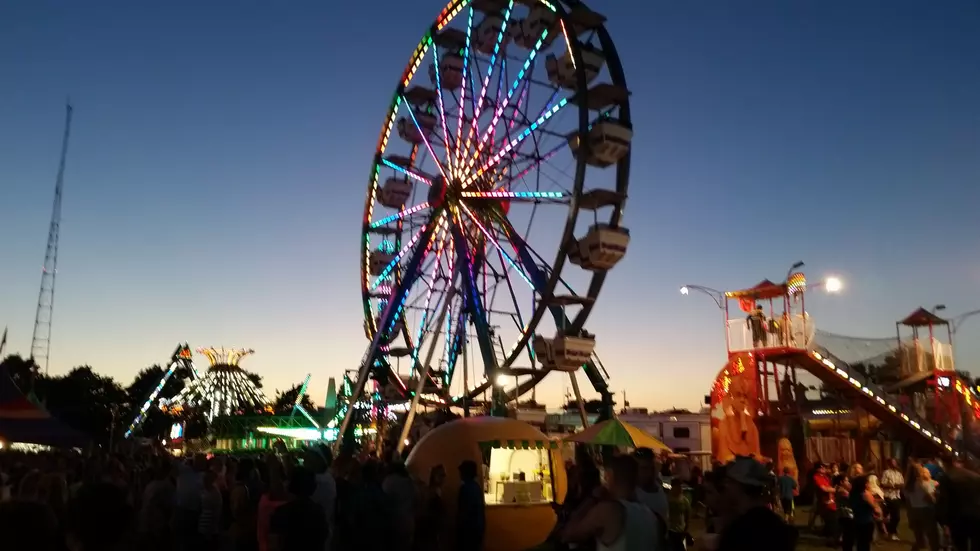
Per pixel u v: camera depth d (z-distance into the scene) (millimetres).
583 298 23344
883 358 34250
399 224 31953
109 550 3705
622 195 22891
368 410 29344
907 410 29219
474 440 15102
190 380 73812
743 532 3930
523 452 17234
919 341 32531
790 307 30938
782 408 30859
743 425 30906
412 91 30484
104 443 59875
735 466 4570
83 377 89125
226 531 12320
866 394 29344
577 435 18422
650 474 8492
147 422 79625
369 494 9680
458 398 26797
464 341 27359
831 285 29734
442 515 12352
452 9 28578
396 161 31609
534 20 24656
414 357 27984
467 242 26719
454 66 28656
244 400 73312
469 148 27016
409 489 10422
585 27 24703
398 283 29641
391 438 27719
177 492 11461
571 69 23609
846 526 15633
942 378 31797
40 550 3412
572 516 6273
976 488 11367
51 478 8617
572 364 23328
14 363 80250
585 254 22938
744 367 31391
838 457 31641
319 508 6129
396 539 9820
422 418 27359
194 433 69688
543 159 23844
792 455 28641
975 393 31500
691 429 48875
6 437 23656
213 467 13055
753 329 31641
